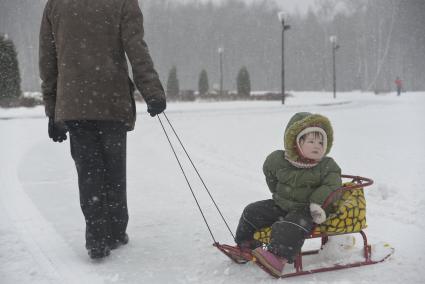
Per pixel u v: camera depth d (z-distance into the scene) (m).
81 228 6.37
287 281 4.55
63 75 5.15
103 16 5.15
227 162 11.69
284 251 4.43
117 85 5.23
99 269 4.97
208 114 28.30
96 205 5.09
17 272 4.89
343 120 23.34
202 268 4.98
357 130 18.41
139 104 35.84
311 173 4.70
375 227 6.31
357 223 4.73
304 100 47.72
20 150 13.23
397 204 7.34
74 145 5.18
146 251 5.51
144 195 8.33
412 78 104.88
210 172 10.50
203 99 47.66
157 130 19.14
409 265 4.93
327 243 5.05
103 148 5.27
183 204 7.69
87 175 5.11
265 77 129.38
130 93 5.44
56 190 8.55
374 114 27.48
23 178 9.52
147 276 4.79
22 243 5.75
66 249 5.58
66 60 5.14
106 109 5.12
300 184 4.70
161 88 5.18
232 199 7.98
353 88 114.19
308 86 127.44
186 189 8.80
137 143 15.32
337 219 4.65
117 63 5.25
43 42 5.37
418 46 104.56
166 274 4.84
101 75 5.12
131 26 5.16
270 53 129.88
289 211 4.76
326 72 122.75
